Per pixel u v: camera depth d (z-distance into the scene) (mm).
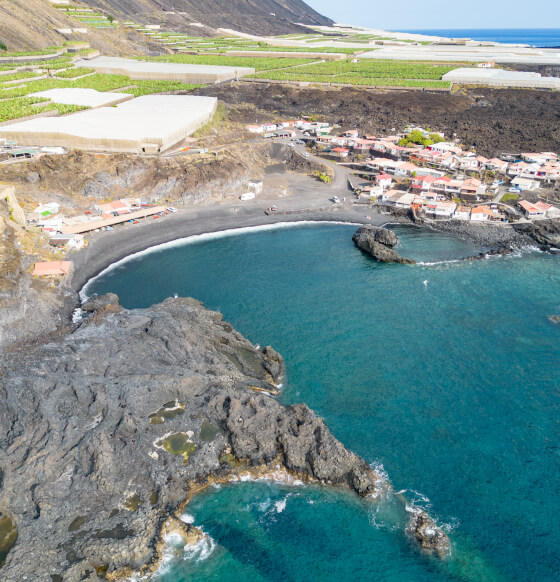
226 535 62125
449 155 181000
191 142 181250
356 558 59906
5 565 55375
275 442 71875
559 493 67938
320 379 87812
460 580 57562
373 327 102250
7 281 96000
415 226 149000
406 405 82562
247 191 168375
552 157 179000
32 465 64750
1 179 139750
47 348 85562
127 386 76438
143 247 133250
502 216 147375
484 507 65938
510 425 78812
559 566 59062
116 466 66750
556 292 115750
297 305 109438
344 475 69000
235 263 127312
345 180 178875
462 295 114188
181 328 91375
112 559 57188
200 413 76438
